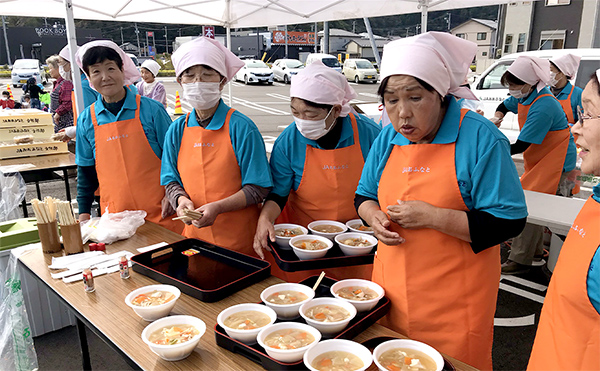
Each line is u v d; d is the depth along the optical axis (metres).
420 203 1.46
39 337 2.96
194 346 1.32
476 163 1.41
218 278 1.83
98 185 2.88
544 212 2.89
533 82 3.44
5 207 3.61
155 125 2.74
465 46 1.41
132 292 1.62
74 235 2.15
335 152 2.23
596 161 1.07
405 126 1.38
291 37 38.56
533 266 4.04
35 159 4.19
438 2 4.30
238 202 2.14
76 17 4.87
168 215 2.77
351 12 4.91
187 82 2.08
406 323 1.59
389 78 1.35
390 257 1.62
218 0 5.21
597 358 1.08
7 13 4.53
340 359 1.23
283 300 1.55
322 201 2.29
